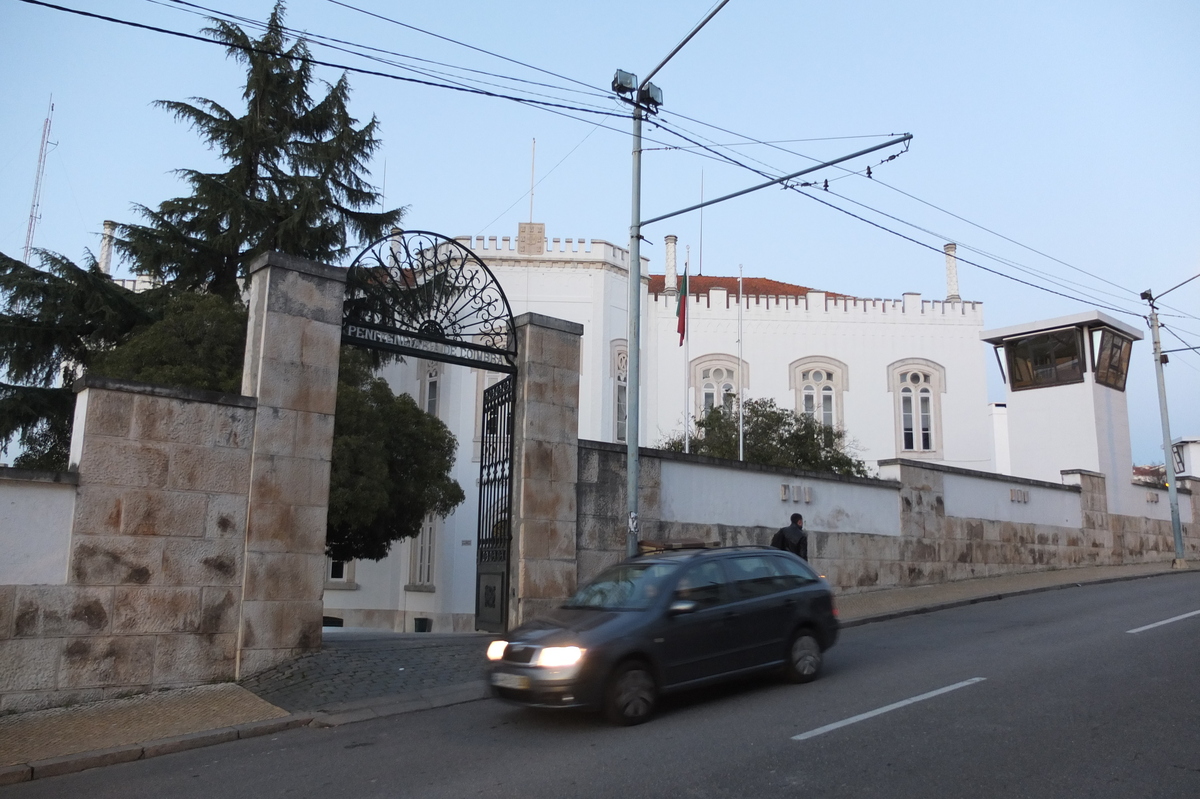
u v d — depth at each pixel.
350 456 17.33
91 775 7.89
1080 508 26.05
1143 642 11.90
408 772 7.43
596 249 31.39
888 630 14.76
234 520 11.30
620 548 15.30
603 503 15.21
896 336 35.88
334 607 29.48
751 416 28.09
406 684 10.90
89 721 9.30
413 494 19.08
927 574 20.98
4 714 9.47
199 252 23.36
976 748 7.24
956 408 35.50
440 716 9.67
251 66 24.42
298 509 11.74
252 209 23.02
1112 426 27.88
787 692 9.83
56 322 20.55
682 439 31.16
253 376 11.87
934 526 21.48
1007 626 14.34
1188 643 11.68
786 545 15.73
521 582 13.88
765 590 10.21
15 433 20.94
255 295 12.21
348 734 9.03
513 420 14.58
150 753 8.48
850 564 19.33
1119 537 27.14
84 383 10.50
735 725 8.41
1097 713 8.19
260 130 24.06
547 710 9.53
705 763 7.18
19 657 9.67
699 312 35.41
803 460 26.86
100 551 10.30
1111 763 6.74
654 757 7.45
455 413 28.64
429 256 29.55
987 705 8.67
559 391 14.77
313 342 12.17
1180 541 26.48
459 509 27.98
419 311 13.55
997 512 23.33
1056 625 14.05
